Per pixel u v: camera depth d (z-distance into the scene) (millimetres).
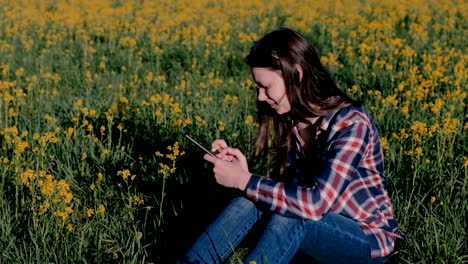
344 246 2521
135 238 3145
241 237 2584
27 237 3277
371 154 2576
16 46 8641
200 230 3533
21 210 3529
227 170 2510
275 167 2867
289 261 2604
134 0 14859
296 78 2459
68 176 4062
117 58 7750
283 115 2758
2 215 3443
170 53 8016
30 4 13641
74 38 9594
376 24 9195
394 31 9977
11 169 3967
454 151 4539
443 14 12000
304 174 2744
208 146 4500
